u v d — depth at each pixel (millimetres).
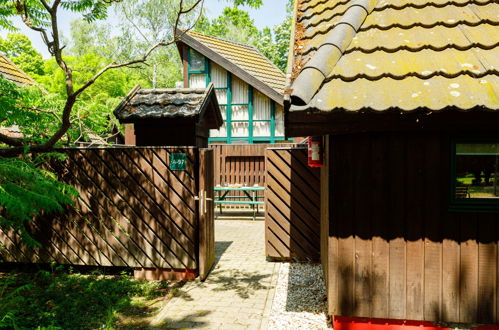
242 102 14648
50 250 5953
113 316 4336
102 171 5809
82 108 6426
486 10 4062
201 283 5605
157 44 5656
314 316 4391
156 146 6016
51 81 23641
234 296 5062
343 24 3885
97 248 5863
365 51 3637
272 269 6297
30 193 4543
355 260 3686
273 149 6652
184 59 14922
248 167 13242
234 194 13312
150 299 5039
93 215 5844
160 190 5703
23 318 4316
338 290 3721
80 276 5832
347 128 3361
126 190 5777
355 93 3162
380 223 3637
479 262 3531
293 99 3082
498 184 3516
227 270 6270
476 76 3201
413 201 3588
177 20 5543
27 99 5676
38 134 6352
